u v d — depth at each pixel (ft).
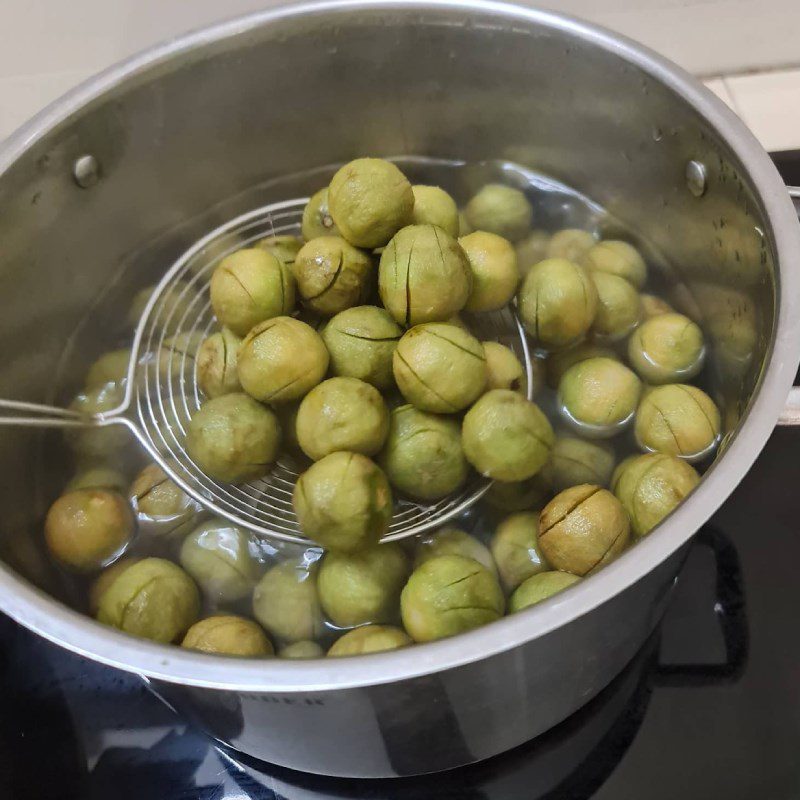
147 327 1.28
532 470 1.06
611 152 1.23
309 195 1.38
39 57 1.38
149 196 1.27
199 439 1.10
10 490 1.10
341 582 1.03
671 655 1.01
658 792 0.94
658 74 1.07
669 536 0.75
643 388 1.19
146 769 0.99
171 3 1.34
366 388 1.06
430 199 1.23
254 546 1.10
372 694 0.77
